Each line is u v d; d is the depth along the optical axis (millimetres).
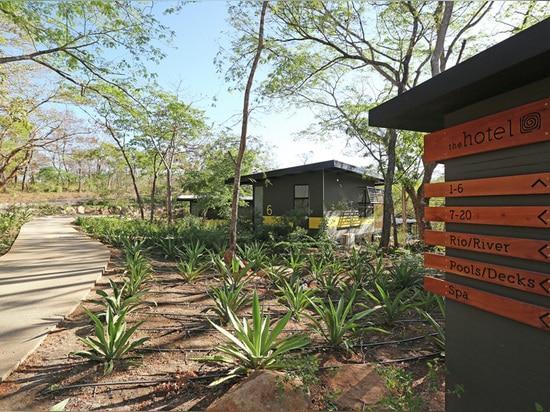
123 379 2592
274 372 2389
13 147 17984
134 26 7531
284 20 10125
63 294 4777
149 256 8719
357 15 10141
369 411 2109
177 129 16172
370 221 17406
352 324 3236
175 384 2512
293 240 10000
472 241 1823
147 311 4359
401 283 5781
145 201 27812
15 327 3512
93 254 8258
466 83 1563
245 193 18359
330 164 12227
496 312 1662
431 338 3201
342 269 6500
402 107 2029
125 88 8969
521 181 1555
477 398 1788
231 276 5660
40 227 15773
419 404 2150
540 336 1489
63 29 7270
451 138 1963
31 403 2264
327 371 2734
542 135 1455
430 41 10547
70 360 2877
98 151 20828
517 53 1314
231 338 2727
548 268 1460
